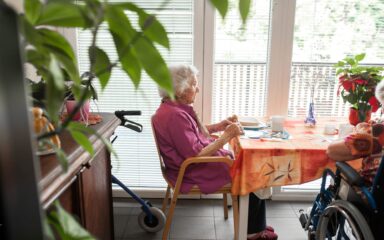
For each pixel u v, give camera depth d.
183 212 2.35
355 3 2.12
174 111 1.71
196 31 2.19
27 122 0.37
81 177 1.16
